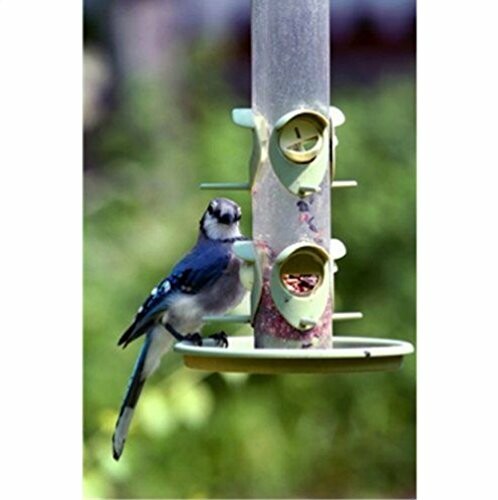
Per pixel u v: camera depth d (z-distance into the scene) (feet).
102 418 43.24
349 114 49.67
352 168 48.88
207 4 52.26
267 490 46.14
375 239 48.55
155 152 49.42
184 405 43.11
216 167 48.62
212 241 32.94
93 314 45.78
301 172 30.96
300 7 31.37
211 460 45.21
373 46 52.37
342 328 48.19
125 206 47.91
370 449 47.65
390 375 48.01
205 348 29.27
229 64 51.72
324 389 47.29
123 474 42.75
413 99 50.60
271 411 46.62
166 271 47.11
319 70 31.40
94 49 51.88
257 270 30.83
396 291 48.42
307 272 30.76
